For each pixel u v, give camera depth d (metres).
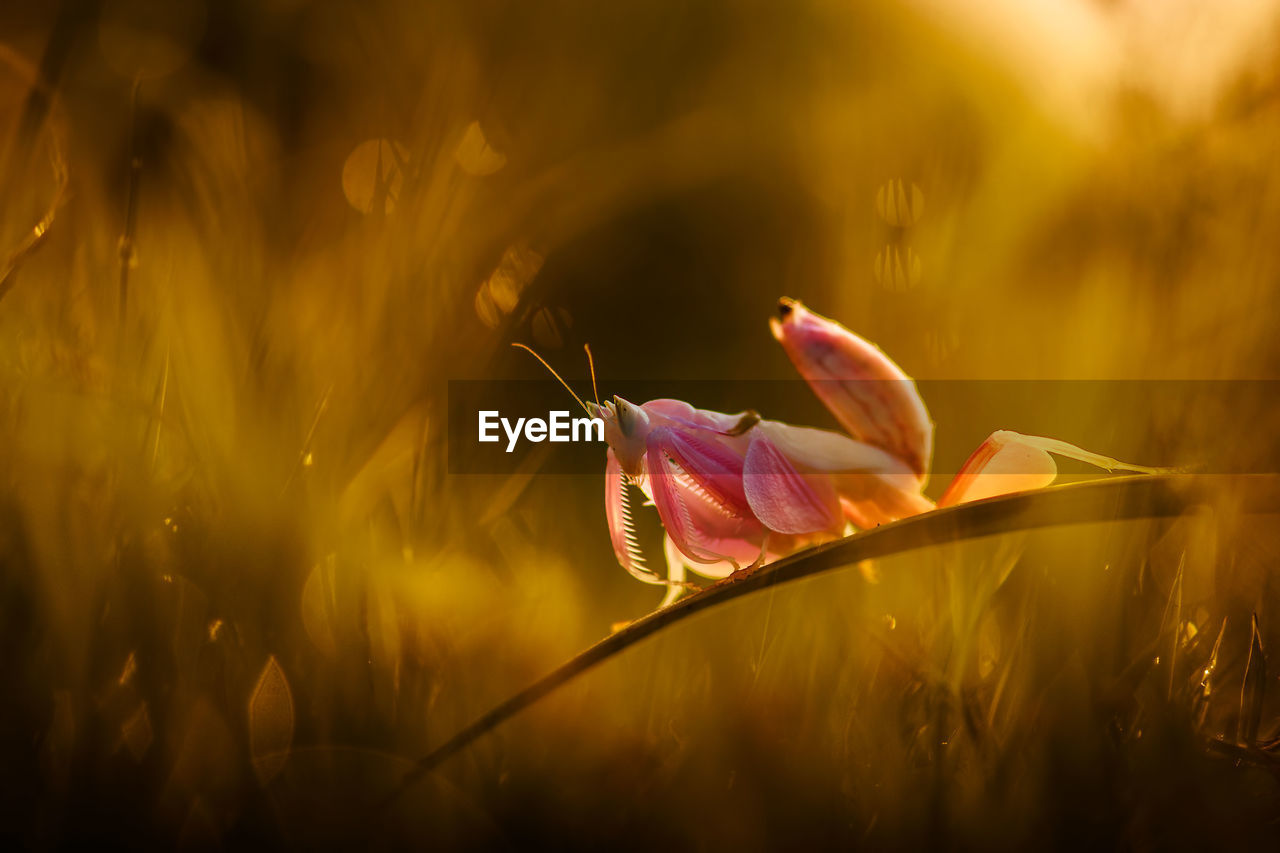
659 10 0.50
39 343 0.34
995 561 0.33
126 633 0.33
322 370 0.35
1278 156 0.36
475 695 0.34
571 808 0.33
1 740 0.32
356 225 0.37
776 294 0.45
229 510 0.34
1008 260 0.40
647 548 0.37
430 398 0.36
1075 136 0.40
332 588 0.33
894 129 0.44
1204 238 0.36
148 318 0.35
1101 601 0.33
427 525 0.35
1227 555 0.34
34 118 0.35
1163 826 0.32
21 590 0.33
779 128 0.49
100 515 0.33
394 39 0.40
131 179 0.35
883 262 0.40
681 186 0.48
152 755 0.32
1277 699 0.33
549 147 0.47
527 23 0.46
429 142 0.37
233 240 0.36
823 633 0.33
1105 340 0.36
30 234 0.34
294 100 0.41
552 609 0.35
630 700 0.33
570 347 0.43
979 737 0.32
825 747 0.33
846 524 0.33
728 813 0.32
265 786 0.32
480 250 0.38
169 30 0.41
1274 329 0.36
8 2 0.38
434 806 0.32
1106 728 0.32
